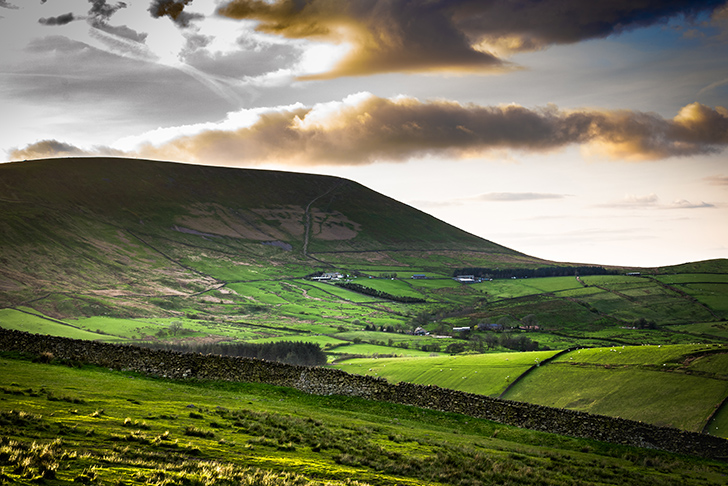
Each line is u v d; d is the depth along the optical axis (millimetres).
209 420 29672
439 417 43781
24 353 42125
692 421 91750
